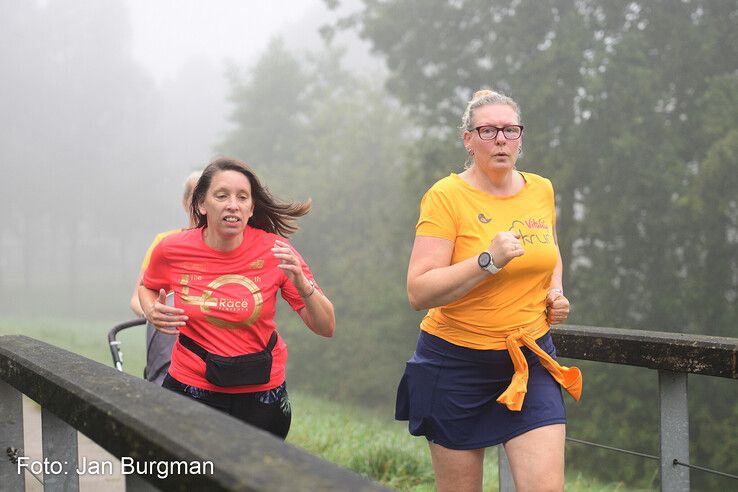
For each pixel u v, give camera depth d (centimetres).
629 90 1864
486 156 300
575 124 1972
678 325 1898
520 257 297
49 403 256
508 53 2195
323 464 149
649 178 1838
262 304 322
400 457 612
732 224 1808
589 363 1816
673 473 315
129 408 199
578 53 1950
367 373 2766
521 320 302
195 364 321
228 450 158
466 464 310
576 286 2039
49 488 302
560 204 2055
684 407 317
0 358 327
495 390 304
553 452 289
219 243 324
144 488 205
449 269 287
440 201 304
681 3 1978
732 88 1761
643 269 1975
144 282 343
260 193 331
